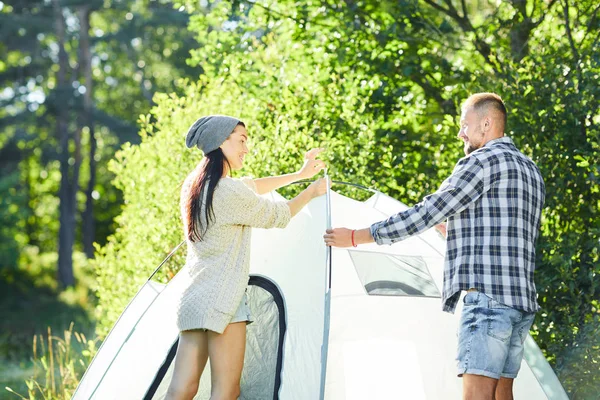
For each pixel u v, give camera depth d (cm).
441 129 735
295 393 394
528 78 626
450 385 421
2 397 916
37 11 2892
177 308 380
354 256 443
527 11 807
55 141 2923
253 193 386
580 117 602
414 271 452
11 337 1812
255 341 419
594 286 571
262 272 432
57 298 2378
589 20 727
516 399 439
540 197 373
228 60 876
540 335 587
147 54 2923
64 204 2805
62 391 773
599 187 600
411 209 367
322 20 862
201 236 381
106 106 3073
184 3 974
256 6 908
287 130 706
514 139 623
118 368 469
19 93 2873
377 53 803
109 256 865
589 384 562
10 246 2550
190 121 792
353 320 425
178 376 380
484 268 355
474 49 792
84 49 2891
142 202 823
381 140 764
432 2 834
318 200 441
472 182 358
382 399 408
